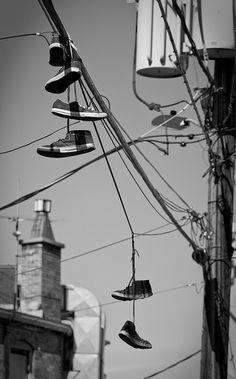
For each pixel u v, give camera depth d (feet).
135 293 47.44
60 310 77.92
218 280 56.13
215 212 56.90
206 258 56.39
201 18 56.59
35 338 74.43
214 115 57.57
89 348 79.00
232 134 57.41
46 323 75.05
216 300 55.88
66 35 36.06
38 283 76.18
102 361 79.25
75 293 80.18
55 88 36.83
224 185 57.11
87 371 78.28
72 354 79.15
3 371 70.18
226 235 56.80
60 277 78.23
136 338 46.57
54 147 39.75
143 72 58.54
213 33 56.49
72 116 38.29
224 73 57.77
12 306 75.20
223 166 57.16
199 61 52.60
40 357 74.74
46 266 76.64
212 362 55.21
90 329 79.15
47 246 76.74
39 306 75.72
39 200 76.38
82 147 39.73
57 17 34.47
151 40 57.67
